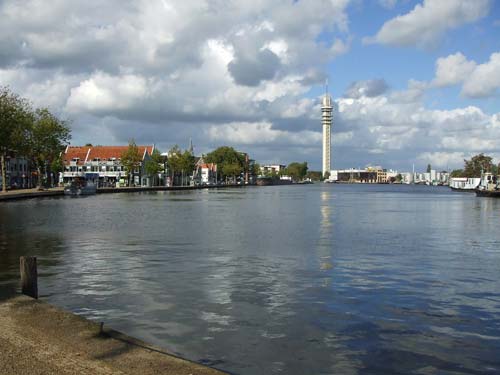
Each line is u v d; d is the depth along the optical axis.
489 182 147.88
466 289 19.00
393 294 18.08
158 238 33.94
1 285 18.70
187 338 13.07
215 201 90.19
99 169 179.88
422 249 29.75
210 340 12.94
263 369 11.16
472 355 12.13
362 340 13.06
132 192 138.25
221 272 21.84
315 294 17.95
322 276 21.19
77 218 50.12
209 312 15.48
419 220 51.72
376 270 22.72
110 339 11.06
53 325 11.96
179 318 14.81
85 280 20.00
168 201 88.06
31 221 46.47
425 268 23.36
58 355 10.03
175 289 18.52
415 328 14.12
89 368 9.36
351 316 15.20
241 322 14.48
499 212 65.50
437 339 13.22
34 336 11.18
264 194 135.62
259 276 21.03
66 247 29.31
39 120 104.25
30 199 91.00
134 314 15.19
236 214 57.59
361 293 18.17
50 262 24.12
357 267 23.41
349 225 45.03
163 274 21.31
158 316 14.99
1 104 82.44
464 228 43.22
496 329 14.11
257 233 37.47
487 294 18.23
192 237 34.66
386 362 11.65
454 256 27.11
